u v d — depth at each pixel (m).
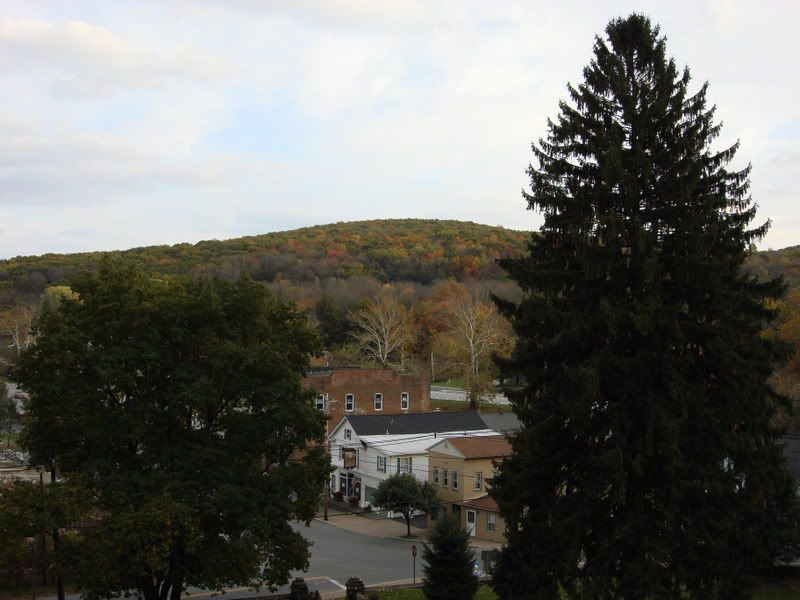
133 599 32.00
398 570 37.50
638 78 23.53
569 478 22.33
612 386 20.95
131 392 25.44
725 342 20.62
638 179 21.98
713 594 20.05
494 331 83.31
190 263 152.25
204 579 26.20
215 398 24.80
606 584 20.59
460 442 49.91
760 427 20.89
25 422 25.62
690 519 20.06
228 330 25.66
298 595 31.52
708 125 22.50
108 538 22.23
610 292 21.64
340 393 69.44
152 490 23.86
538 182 23.17
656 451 20.11
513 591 21.98
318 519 52.22
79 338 24.56
